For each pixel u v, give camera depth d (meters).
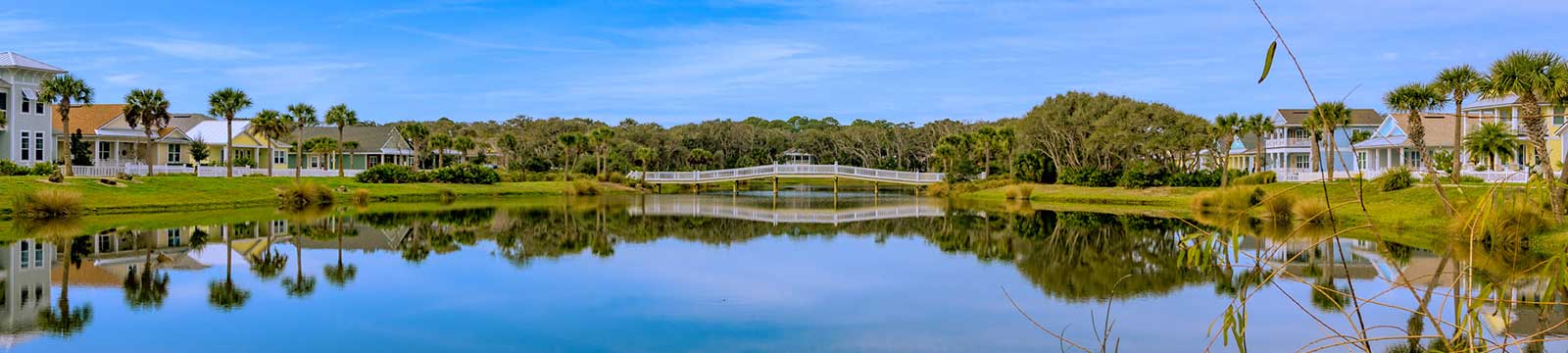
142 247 25.05
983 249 25.47
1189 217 38.41
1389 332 13.31
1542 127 24.91
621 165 84.19
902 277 19.55
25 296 16.80
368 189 55.12
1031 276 19.75
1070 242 27.45
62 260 21.98
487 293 17.34
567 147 73.25
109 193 40.88
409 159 86.94
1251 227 30.77
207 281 18.69
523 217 39.81
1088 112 63.59
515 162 92.62
